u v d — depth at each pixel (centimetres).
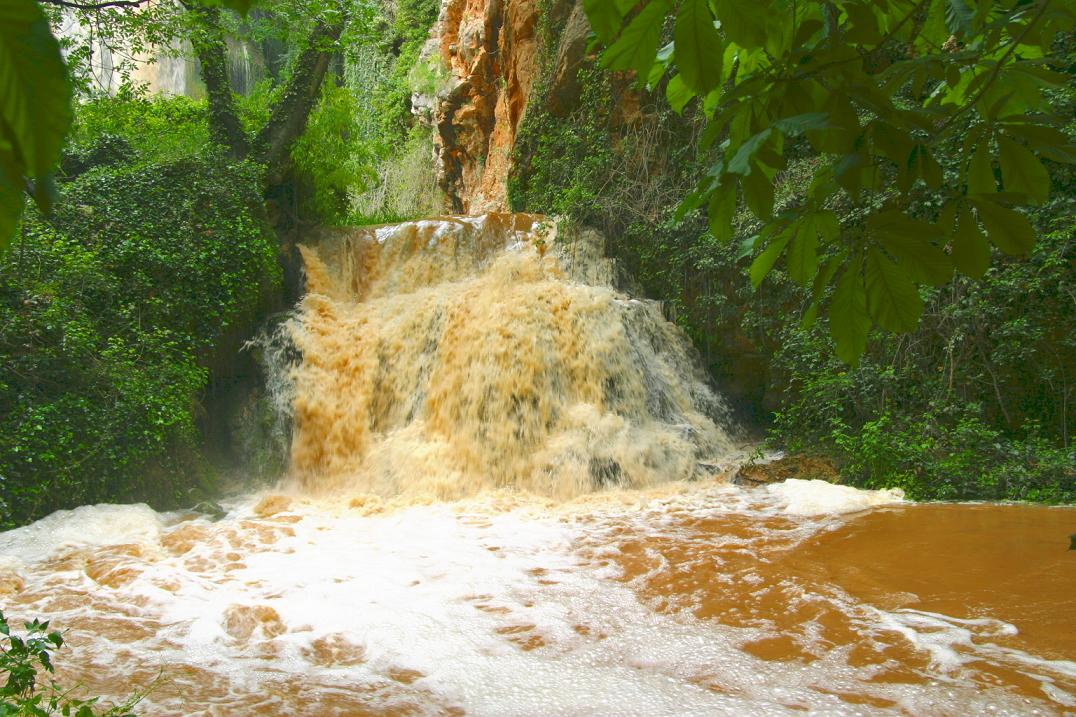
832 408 1221
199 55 1532
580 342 1272
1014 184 184
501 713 493
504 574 765
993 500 984
